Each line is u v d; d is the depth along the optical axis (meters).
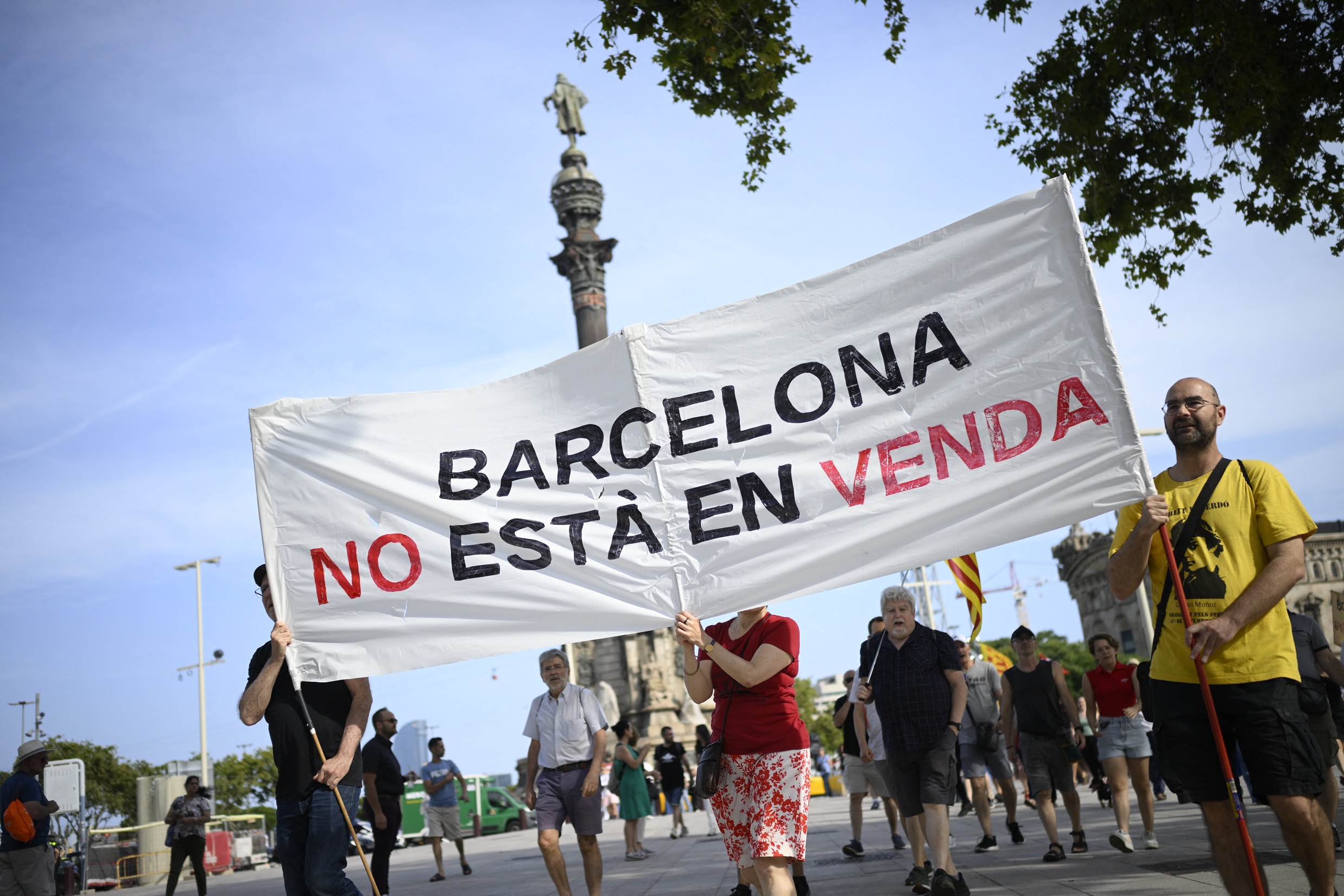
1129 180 12.93
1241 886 4.46
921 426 5.25
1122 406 4.95
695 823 26.88
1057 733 9.48
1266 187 12.55
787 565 5.28
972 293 5.27
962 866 9.62
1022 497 5.02
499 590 5.61
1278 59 11.88
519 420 5.78
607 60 12.02
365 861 5.47
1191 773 4.58
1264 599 4.38
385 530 5.76
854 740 11.58
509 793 40.69
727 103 12.26
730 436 5.48
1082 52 12.84
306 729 5.57
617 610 5.45
